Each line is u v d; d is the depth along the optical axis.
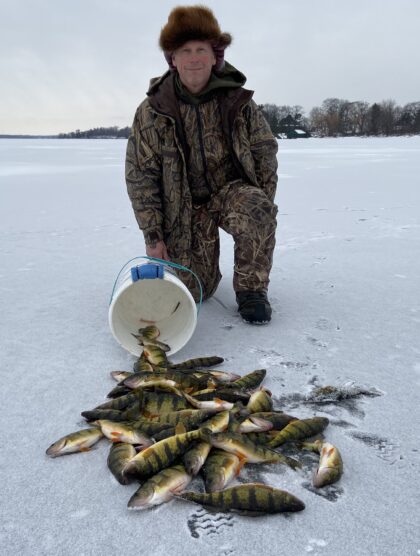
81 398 2.94
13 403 2.88
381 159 27.50
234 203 4.06
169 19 3.73
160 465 2.14
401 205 10.59
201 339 3.77
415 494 2.15
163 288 4.12
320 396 2.92
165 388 2.78
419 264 5.89
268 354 3.51
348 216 9.36
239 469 2.21
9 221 9.26
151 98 3.96
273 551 1.86
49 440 2.54
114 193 13.59
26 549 1.88
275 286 5.11
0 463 2.36
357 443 2.50
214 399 2.63
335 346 3.64
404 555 1.84
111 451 2.32
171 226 4.22
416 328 3.98
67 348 3.64
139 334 3.65
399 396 2.95
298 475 2.26
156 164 4.07
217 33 3.69
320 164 23.67
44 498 2.13
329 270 5.70
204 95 3.89
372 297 4.74
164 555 1.85
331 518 2.01
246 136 4.06
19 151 43.88
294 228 8.30
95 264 6.10
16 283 5.30
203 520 2.01
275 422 2.52
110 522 2.00
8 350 3.61
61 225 8.83
